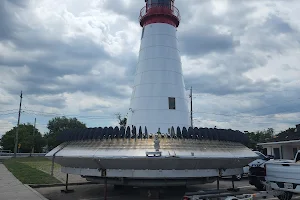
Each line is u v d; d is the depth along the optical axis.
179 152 12.11
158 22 17.38
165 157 11.51
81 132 14.46
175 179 13.09
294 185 12.06
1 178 20.89
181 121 15.76
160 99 15.73
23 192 14.62
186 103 16.69
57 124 98.94
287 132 35.75
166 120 15.35
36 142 78.19
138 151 12.09
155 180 12.95
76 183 18.59
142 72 16.66
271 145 34.41
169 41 17.17
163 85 16.05
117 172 12.37
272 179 13.16
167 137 13.01
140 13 18.47
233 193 10.92
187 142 12.91
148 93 15.94
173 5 18.06
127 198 13.55
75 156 12.84
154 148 12.20
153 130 15.05
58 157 14.12
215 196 10.34
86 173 13.25
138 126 15.31
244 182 21.12
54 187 17.64
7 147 77.31
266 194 12.23
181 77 17.02
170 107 15.70
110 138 13.20
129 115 16.48
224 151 13.47
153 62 16.56
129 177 12.33
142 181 12.95
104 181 13.53
